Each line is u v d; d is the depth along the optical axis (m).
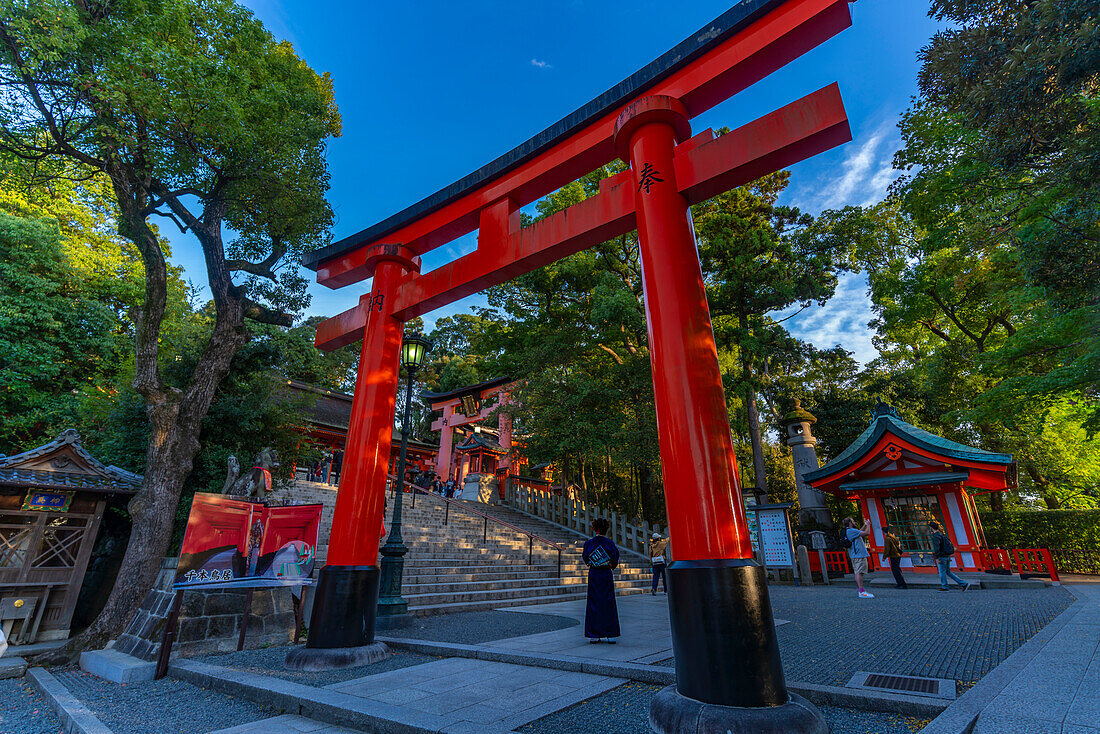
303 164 10.03
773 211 20.12
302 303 11.02
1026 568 12.90
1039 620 6.25
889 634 5.75
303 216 10.41
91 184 18.06
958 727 2.64
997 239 11.63
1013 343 12.33
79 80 7.16
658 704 2.98
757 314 19.27
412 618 7.84
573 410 17.36
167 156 8.61
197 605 6.16
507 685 4.16
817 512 17.81
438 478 26.73
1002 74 4.55
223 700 4.47
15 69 7.16
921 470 14.48
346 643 5.14
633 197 4.40
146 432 10.90
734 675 2.79
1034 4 4.33
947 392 20.27
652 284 3.87
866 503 15.61
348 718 3.55
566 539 17.39
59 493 8.97
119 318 18.77
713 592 2.96
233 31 9.20
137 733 3.65
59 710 4.46
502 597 10.30
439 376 42.69
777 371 22.77
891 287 17.66
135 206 8.58
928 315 18.20
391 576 7.78
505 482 23.55
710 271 20.08
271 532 6.27
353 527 5.57
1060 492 20.70
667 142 4.27
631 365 18.12
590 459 20.23
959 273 16.36
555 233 4.86
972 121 5.11
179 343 11.51
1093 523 15.58
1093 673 3.50
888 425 14.66
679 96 4.33
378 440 5.90
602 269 20.66
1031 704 2.91
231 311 9.62
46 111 7.75
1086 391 11.18
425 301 6.07
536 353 18.28
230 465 7.47
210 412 10.05
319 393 20.22
